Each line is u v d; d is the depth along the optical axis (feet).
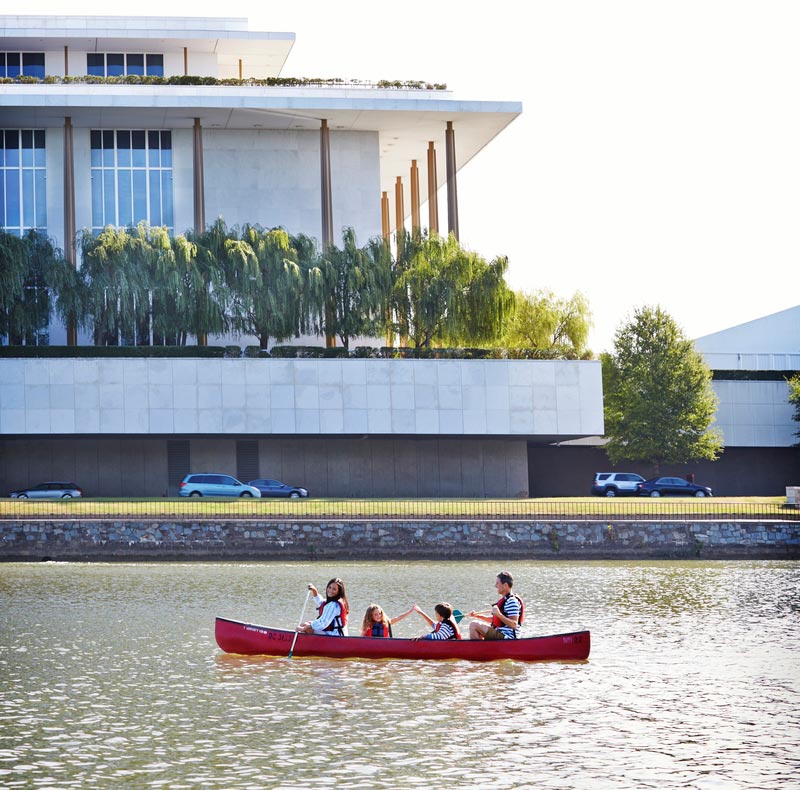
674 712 73.61
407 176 295.69
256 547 157.17
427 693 78.95
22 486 226.58
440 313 231.30
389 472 234.99
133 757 62.13
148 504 174.19
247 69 289.12
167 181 244.63
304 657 90.43
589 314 259.80
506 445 238.89
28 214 240.73
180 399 221.66
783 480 282.15
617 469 278.87
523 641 90.33
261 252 227.20
